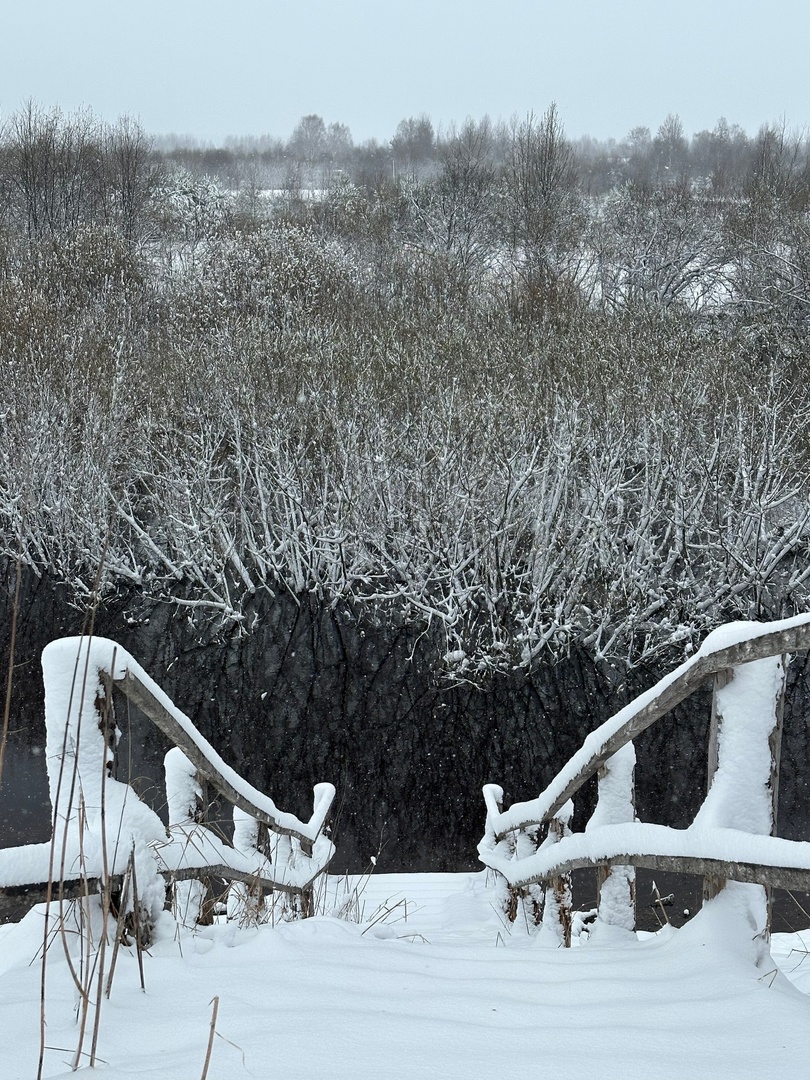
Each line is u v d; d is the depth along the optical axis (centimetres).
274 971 253
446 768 1299
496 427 1731
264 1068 179
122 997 230
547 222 3622
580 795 1255
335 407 1848
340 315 2473
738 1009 212
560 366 1944
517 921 605
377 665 1602
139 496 2064
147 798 1102
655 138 8031
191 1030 205
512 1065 181
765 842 238
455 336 2159
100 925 266
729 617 1712
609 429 1734
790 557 1941
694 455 1739
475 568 1653
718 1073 177
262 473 1873
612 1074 177
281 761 1313
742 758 269
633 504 1816
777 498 1744
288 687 1524
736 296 2906
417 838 1137
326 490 1831
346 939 320
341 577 1827
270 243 2992
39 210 3903
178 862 301
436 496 1694
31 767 1198
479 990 242
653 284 3325
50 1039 203
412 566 1686
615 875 345
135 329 2570
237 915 427
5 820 1062
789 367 2206
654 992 232
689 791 1229
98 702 279
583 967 267
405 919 652
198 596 1852
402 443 1767
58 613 1769
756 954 259
